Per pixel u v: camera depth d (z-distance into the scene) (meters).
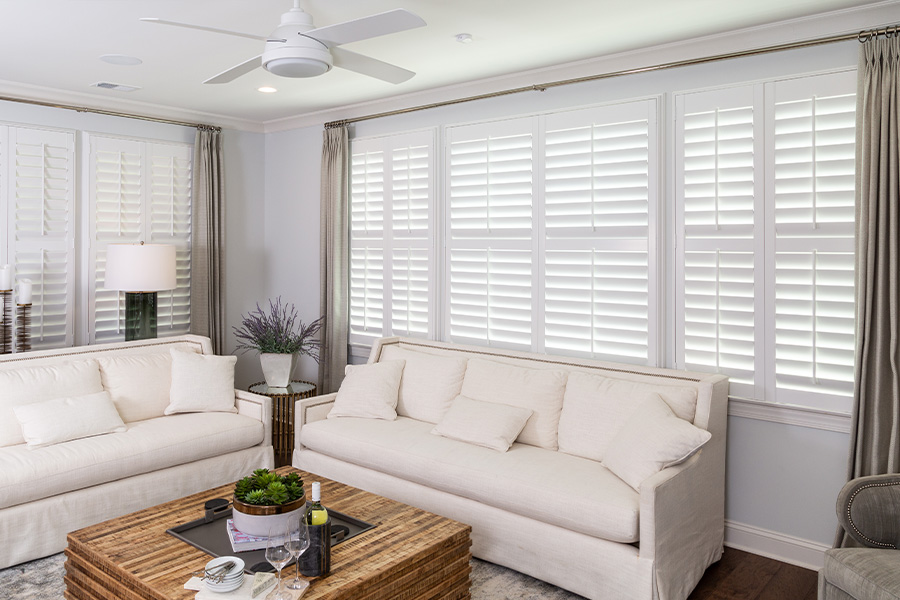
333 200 5.13
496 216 4.28
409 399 4.08
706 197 3.43
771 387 3.25
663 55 3.49
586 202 3.85
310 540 2.17
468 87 4.31
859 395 2.88
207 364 4.18
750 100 3.27
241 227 5.74
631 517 2.62
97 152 4.88
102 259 4.94
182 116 5.24
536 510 2.89
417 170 4.69
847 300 3.04
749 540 3.33
